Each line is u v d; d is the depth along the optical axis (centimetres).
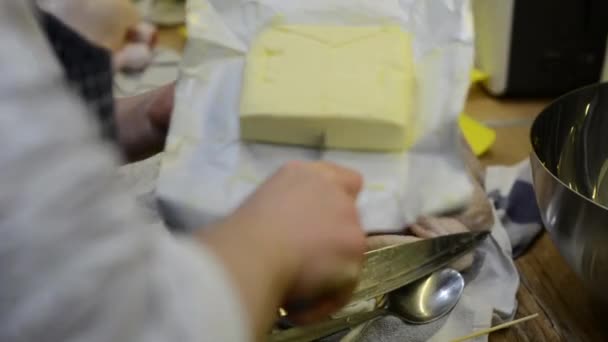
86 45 29
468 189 39
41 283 16
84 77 30
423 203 39
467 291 43
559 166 46
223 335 20
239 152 41
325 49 44
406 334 40
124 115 48
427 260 41
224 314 20
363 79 42
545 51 62
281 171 30
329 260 27
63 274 17
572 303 44
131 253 18
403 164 40
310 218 27
